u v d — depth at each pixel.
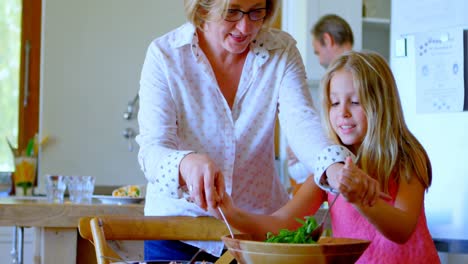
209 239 1.55
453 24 2.63
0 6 4.75
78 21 4.61
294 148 1.61
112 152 4.64
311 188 1.71
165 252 1.64
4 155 4.73
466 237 2.59
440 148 2.66
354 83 1.76
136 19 4.66
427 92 2.70
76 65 4.61
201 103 1.64
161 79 1.62
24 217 2.17
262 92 1.67
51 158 4.57
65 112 4.59
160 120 1.59
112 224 1.47
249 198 1.71
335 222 1.76
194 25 1.62
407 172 1.70
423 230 1.73
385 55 4.98
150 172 1.41
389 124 1.74
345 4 4.55
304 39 4.50
